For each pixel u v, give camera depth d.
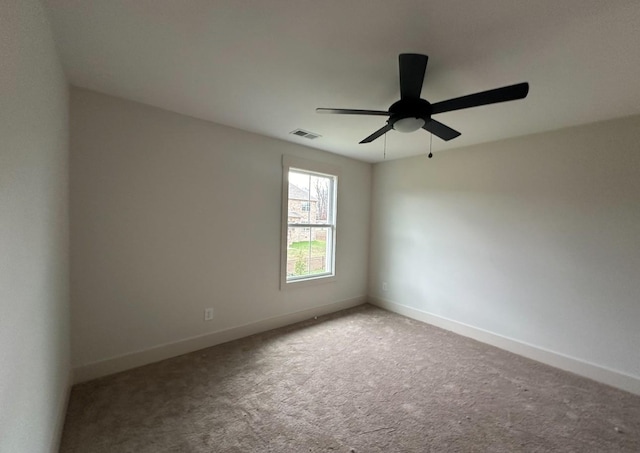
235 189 2.92
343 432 1.69
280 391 2.09
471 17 1.28
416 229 3.81
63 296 1.81
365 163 4.34
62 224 1.78
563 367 2.56
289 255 3.55
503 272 2.98
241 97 2.19
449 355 2.75
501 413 1.90
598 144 2.42
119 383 2.12
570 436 1.71
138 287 2.37
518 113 2.30
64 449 1.52
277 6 1.25
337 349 2.81
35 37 1.16
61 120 1.74
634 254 2.26
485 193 3.14
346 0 1.20
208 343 2.79
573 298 2.54
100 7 1.27
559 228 2.63
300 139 3.24
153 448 1.54
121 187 2.26
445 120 2.47
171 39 1.51
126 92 2.14
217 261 2.82
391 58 1.64
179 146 2.54
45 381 1.32
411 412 1.89
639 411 1.97
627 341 2.27
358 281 4.32
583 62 1.60
